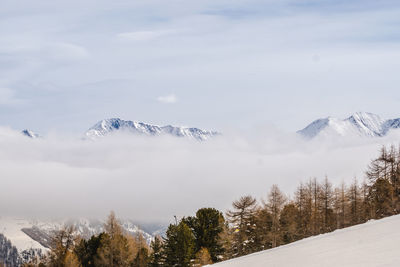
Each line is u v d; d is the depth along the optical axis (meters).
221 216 62.72
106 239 66.81
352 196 64.38
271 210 63.47
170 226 60.75
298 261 15.95
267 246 64.19
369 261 13.12
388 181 59.97
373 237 17.09
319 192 65.62
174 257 58.56
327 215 64.75
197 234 61.25
